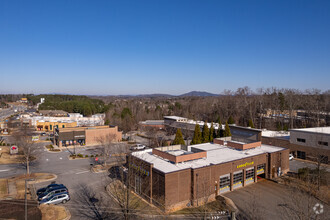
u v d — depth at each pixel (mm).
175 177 26750
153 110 137625
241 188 32688
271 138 54125
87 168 42000
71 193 31078
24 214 22688
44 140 69375
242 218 24047
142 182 30125
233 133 52594
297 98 94000
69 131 62375
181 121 83312
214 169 29797
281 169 37750
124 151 53312
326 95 96000
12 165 43938
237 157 34000
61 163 45531
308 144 46844
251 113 90625
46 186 33281
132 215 24984
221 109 104250
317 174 32438
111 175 37562
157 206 27188
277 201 28156
